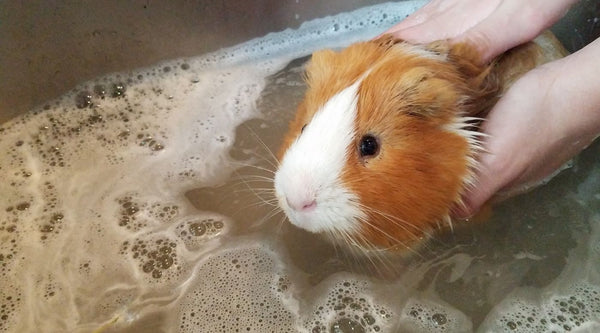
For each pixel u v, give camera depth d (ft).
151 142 0.98
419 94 0.62
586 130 0.70
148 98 1.04
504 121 0.67
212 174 0.92
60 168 0.94
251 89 1.05
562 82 0.66
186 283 0.78
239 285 0.77
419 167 0.63
